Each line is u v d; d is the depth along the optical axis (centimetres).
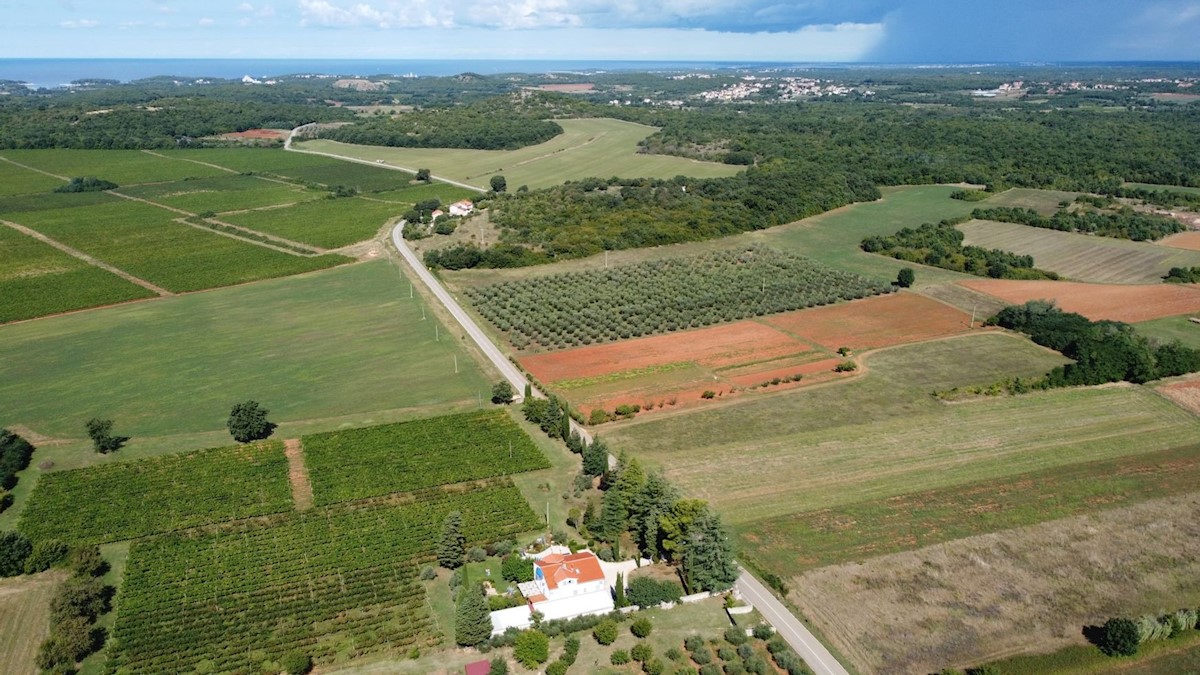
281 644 6912
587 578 7475
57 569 7850
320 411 11106
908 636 6912
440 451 10050
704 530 7594
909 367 12488
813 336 13800
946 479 9369
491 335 13938
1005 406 11194
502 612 7238
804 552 8069
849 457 9856
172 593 7519
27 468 9650
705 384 11912
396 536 8412
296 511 8881
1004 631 6975
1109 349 12106
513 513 8825
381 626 7150
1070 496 9025
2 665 6619
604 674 6569
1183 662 6650
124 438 10319
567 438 10219
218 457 9875
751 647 6806
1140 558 7962
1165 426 10656
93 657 6819
